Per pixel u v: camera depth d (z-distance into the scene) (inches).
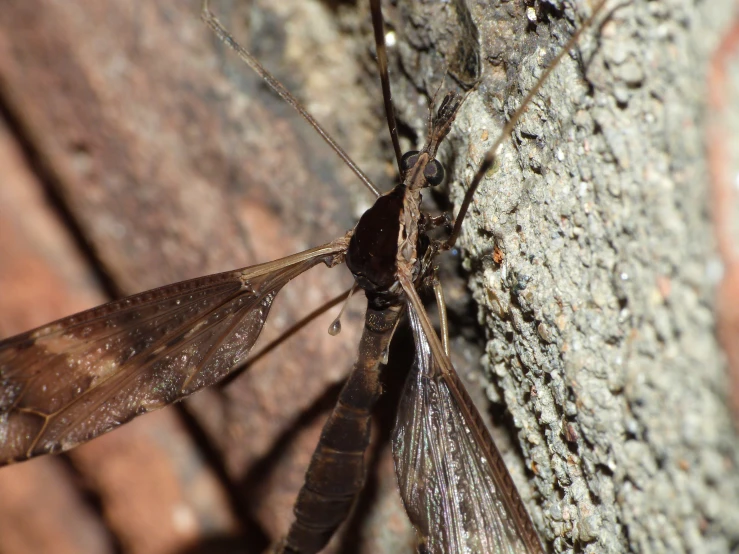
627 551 3.5
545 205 3.6
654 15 3.4
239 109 4.2
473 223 3.8
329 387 4.1
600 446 3.5
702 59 3.3
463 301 4.0
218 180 4.2
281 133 4.2
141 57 4.2
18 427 3.7
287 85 4.2
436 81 3.9
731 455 3.3
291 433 4.1
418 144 4.0
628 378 3.5
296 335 4.1
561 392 3.6
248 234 4.2
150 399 3.8
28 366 3.7
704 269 3.3
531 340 3.7
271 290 3.9
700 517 3.4
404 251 3.9
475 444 3.7
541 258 3.6
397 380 4.1
